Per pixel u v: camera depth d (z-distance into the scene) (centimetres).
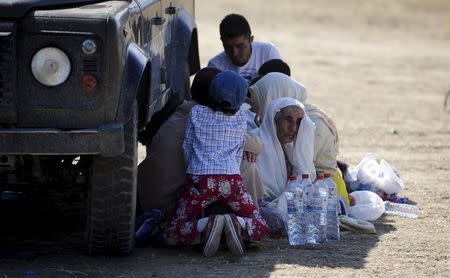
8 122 2062
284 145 2647
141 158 3525
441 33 9850
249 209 2356
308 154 2612
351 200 2761
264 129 2656
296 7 11362
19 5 2048
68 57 2061
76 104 2070
